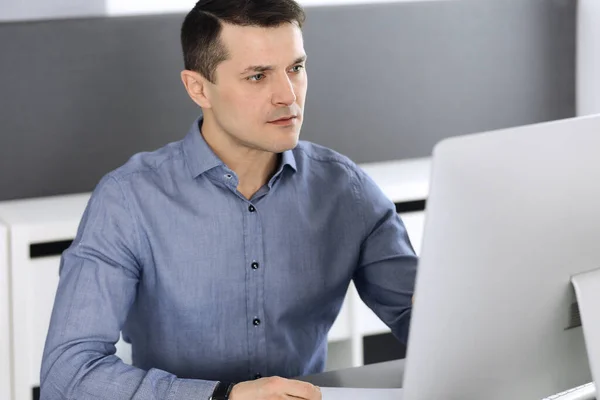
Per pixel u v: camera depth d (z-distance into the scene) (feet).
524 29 15.20
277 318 7.99
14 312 11.82
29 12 12.98
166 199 7.77
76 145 13.28
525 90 15.39
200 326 7.86
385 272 8.29
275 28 7.12
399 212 13.48
